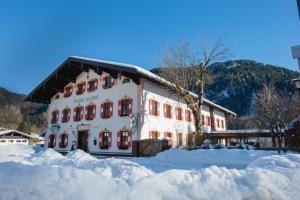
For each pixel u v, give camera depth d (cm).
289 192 437
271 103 2556
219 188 441
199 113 2477
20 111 10688
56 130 2922
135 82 2248
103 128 2439
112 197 388
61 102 2977
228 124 5900
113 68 2228
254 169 520
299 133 2070
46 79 2786
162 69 2623
